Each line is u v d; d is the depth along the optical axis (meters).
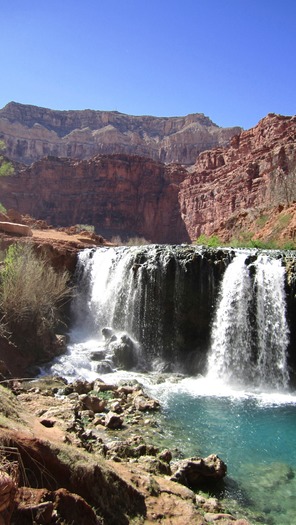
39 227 39.03
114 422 9.82
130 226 93.75
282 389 15.63
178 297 19.08
